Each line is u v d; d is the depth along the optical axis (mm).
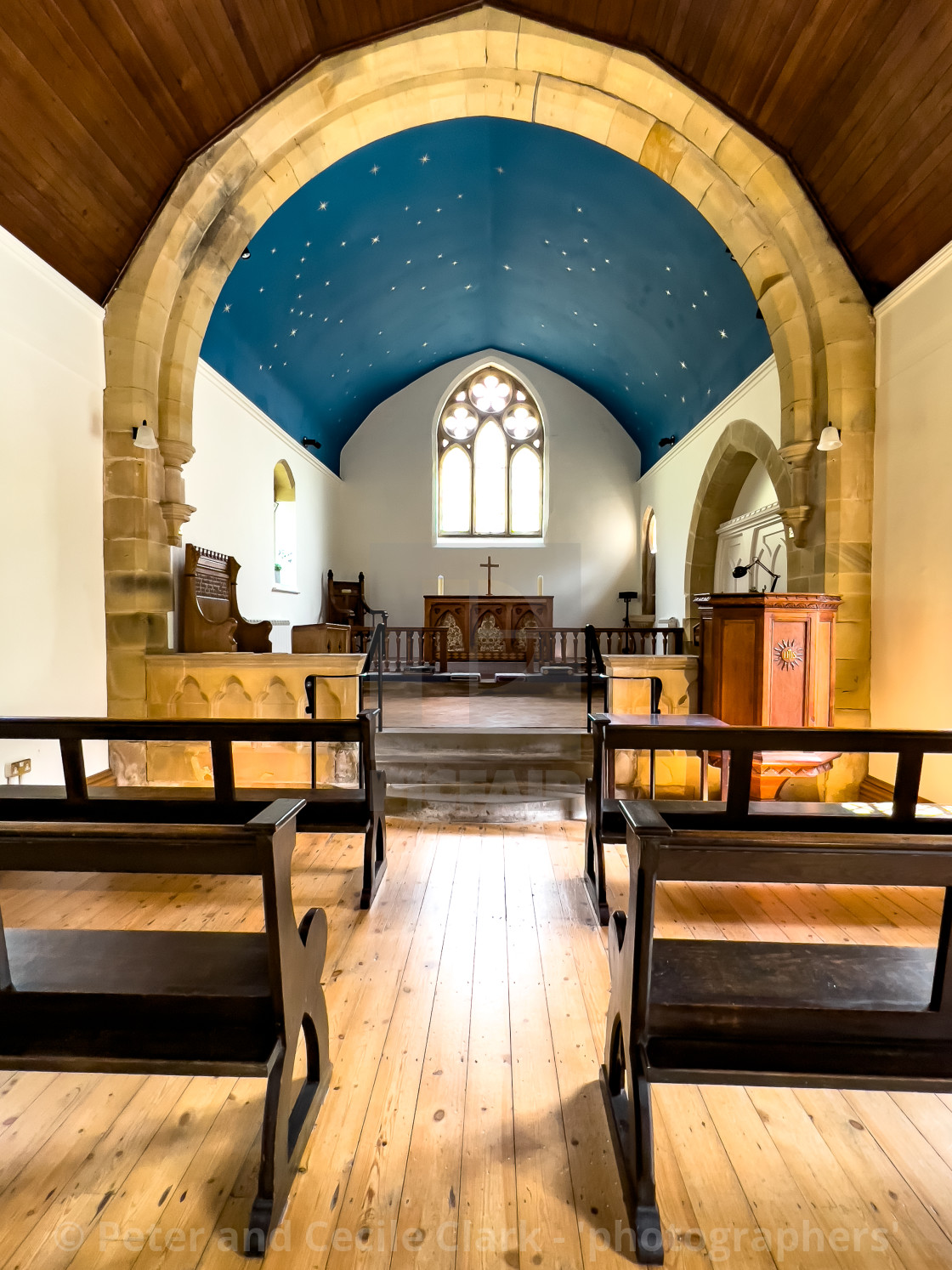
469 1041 2324
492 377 13680
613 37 5355
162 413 5758
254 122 5414
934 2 3732
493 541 13570
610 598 13422
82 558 5215
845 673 5387
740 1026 1606
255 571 8812
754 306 7266
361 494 13359
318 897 3463
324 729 3254
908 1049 1578
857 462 5336
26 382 4594
